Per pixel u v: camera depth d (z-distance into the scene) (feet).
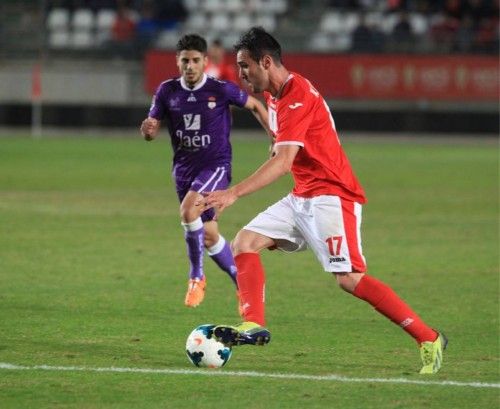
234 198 78.33
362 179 249.14
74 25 417.28
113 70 385.50
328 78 375.45
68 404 74.33
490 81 369.30
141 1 416.87
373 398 76.59
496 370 85.81
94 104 383.24
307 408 73.87
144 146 334.24
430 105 374.43
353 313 109.29
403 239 162.81
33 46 397.80
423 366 84.69
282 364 87.15
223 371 84.12
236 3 426.92
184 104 118.52
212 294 119.55
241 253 86.07
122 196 212.43
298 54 375.45
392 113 375.86
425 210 197.36
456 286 125.39
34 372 83.10
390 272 134.82
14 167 264.93
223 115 119.55
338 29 413.80
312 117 81.87
